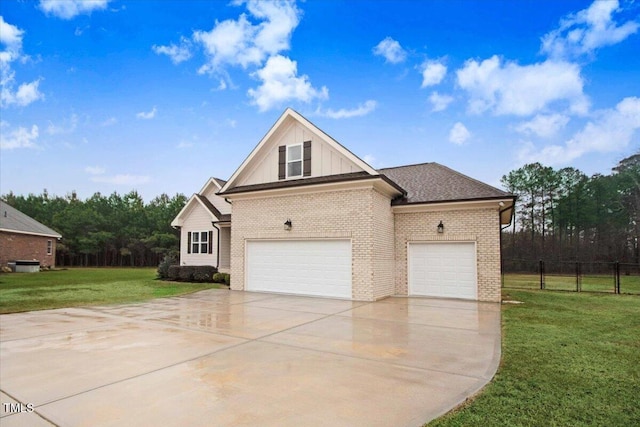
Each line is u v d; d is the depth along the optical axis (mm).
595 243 36656
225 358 5691
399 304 11648
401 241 14273
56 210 55656
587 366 5227
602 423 3451
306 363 5438
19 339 6984
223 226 20422
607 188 37250
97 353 5988
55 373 5000
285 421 3537
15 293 14500
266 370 5102
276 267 14516
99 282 19656
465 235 13195
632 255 33781
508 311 10336
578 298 13656
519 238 40250
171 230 51688
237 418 3605
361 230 12641
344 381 4656
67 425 3488
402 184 15812
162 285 17922
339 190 13180
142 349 6227
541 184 40906
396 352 6043
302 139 14391
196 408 3842
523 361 5473
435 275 13672
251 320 8883
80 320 8922
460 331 7660
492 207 12867
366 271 12438
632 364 5324
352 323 8516
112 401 4039
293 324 8391
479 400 3992
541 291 16500
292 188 13797
